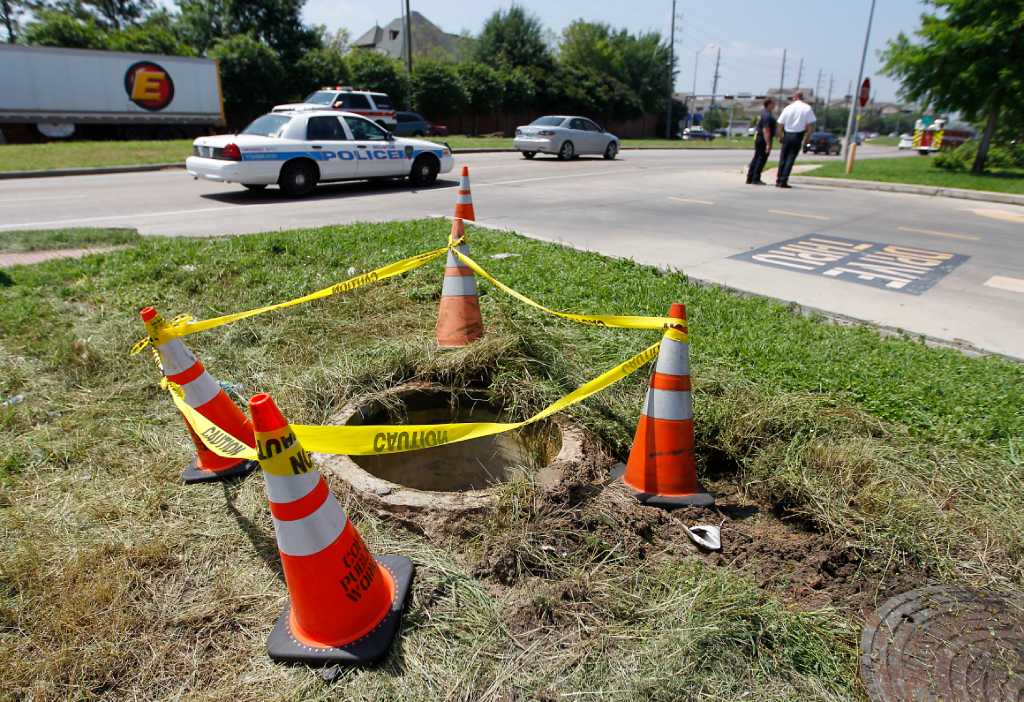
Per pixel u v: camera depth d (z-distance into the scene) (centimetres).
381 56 4069
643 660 224
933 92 1767
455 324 463
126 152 1916
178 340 300
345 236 763
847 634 241
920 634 235
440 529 280
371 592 233
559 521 282
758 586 264
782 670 225
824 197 1329
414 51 6838
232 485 315
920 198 1342
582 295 563
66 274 600
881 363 431
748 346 455
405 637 232
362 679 217
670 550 283
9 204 1065
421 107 4219
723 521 304
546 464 358
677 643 228
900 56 1742
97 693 213
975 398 382
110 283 577
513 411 390
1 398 385
